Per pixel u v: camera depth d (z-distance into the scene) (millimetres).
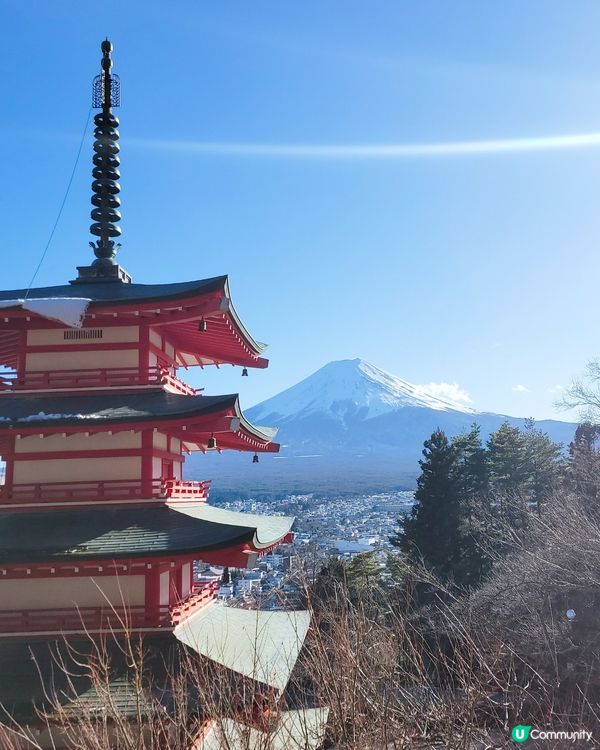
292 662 17047
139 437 19109
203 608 21062
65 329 20047
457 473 57188
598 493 36969
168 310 19531
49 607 17750
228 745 11133
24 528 17984
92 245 22922
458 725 13375
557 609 27562
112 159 23422
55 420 17922
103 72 23781
